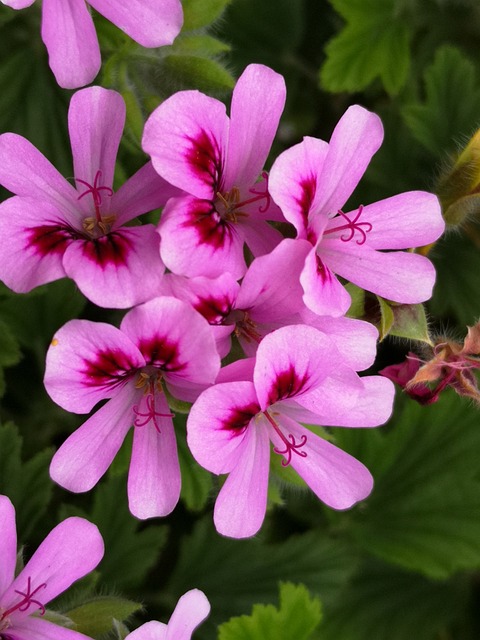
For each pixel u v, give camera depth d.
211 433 0.29
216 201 0.30
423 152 0.42
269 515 0.40
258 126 0.30
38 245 0.29
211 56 0.34
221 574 0.39
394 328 0.31
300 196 0.29
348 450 0.40
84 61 0.31
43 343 0.38
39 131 0.38
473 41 0.42
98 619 0.31
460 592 0.42
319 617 0.36
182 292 0.28
